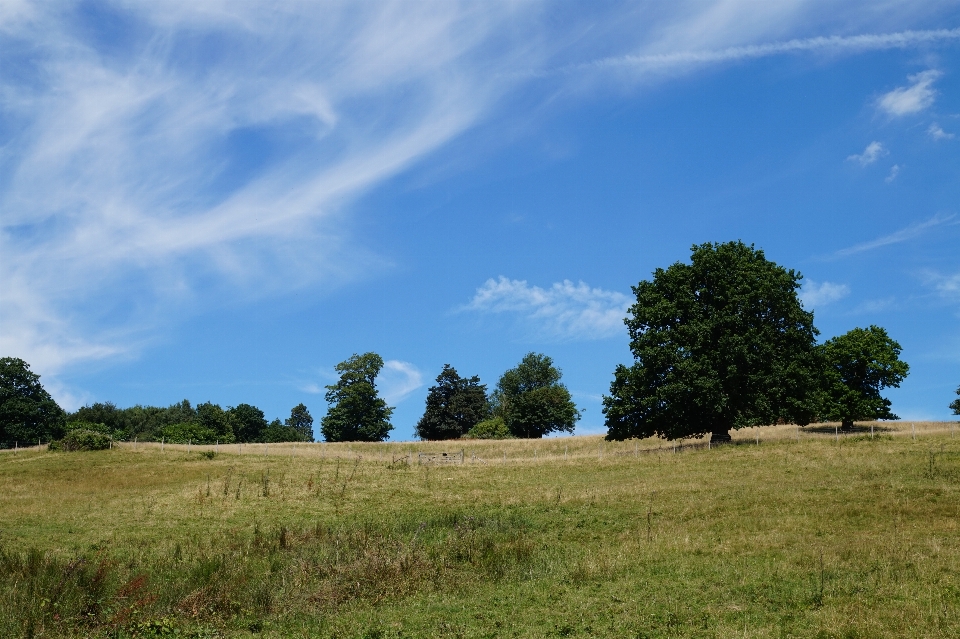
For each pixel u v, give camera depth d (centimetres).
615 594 2039
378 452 8438
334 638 1770
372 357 11150
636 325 6188
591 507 3644
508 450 8325
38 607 1914
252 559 2627
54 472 5622
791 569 2189
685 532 2858
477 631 1769
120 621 1847
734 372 5600
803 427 7512
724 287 5969
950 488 3419
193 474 5344
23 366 9062
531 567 2430
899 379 6856
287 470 5500
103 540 3259
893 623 1656
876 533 2645
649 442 7788
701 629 1703
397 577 2262
